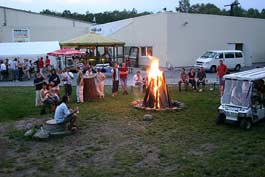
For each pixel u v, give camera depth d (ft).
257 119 35.12
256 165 23.54
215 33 113.80
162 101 44.37
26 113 43.11
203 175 21.88
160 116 40.04
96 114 41.52
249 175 21.79
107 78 83.76
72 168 23.85
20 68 85.15
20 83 79.00
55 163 24.94
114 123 36.86
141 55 115.65
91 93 52.01
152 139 30.58
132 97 54.80
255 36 126.82
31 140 30.83
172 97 54.03
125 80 58.29
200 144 28.81
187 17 105.70
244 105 34.19
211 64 94.12
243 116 33.50
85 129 34.45
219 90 61.36
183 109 43.70
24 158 26.16
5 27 128.16
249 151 26.53
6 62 85.35
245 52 122.52
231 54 98.68
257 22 126.62
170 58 103.81
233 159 24.80
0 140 31.01
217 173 22.17
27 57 93.20
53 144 29.60
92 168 23.71
